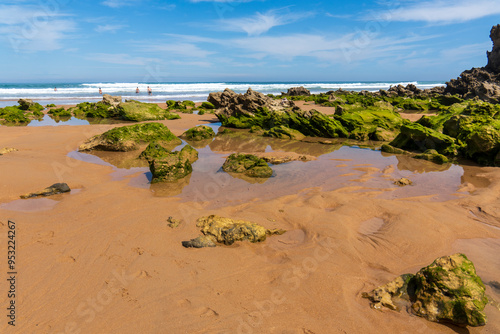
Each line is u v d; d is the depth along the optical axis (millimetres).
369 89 123312
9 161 12016
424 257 5789
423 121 20141
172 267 5395
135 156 14555
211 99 37969
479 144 13555
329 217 7465
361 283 5043
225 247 6203
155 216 7547
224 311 4336
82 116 30672
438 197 9180
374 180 11047
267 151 16406
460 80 64438
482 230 6895
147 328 4020
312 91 105625
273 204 8375
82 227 6887
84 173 11352
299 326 4086
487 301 4289
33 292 4703
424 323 4195
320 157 15031
